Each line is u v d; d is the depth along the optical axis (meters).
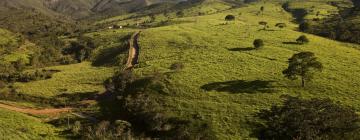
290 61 79.44
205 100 73.25
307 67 74.38
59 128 72.38
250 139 58.72
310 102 63.06
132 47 136.50
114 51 143.00
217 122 64.56
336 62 92.25
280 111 63.03
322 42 116.81
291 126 58.59
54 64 147.62
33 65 142.88
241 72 87.00
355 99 67.81
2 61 144.12
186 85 81.56
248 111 66.56
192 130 63.41
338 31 137.62
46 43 193.75
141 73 97.00
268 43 114.50
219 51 109.00
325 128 56.88
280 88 74.88
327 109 60.53
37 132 67.94
